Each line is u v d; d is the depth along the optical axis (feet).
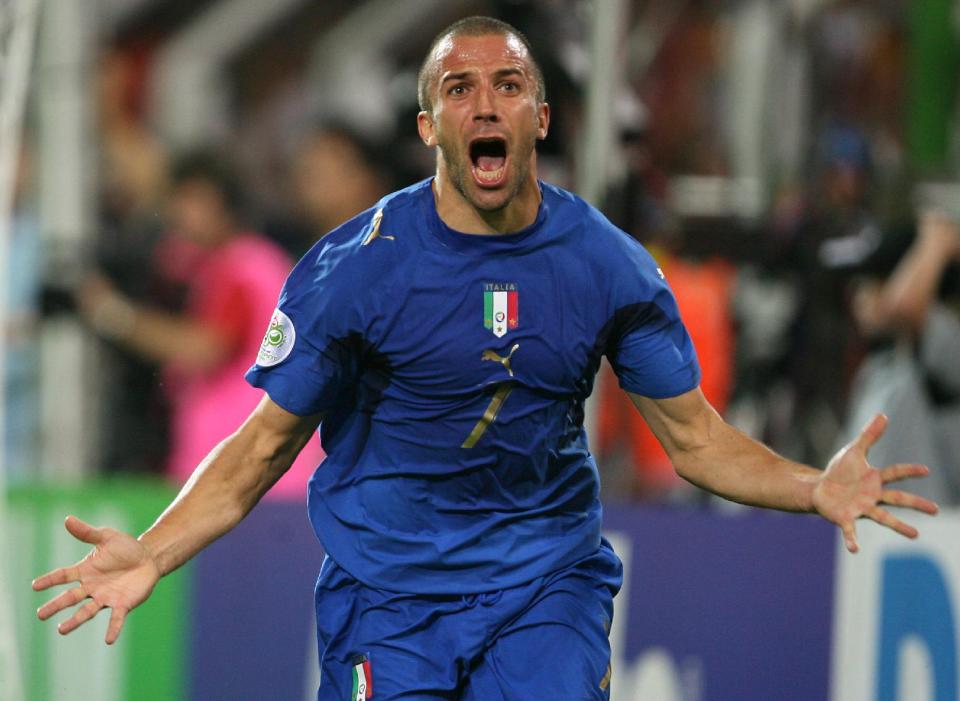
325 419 37.63
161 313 71.36
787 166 75.51
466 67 34.12
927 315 62.54
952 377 62.18
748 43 76.95
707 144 84.94
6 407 69.00
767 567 56.29
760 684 56.03
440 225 35.04
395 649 36.70
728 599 56.08
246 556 55.26
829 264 68.39
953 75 75.72
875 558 56.54
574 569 37.50
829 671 56.24
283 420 36.09
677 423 37.40
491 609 36.58
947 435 62.13
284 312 35.76
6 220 59.26
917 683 56.49
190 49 107.24
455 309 34.91
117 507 54.80
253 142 108.17
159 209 75.72
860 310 67.05
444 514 36.60
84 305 69.87
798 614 56.29
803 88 76.33
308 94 109.81
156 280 71.97
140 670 54.70
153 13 107.04
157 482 60.54
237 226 74.13
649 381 36.78
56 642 54.34
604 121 59.93
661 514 56.13
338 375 35.94
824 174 73.51
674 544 56.13
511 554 36.68
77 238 70.90
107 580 34.35
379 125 100.48
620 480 70.49
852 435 63.87
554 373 35.50
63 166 70.74
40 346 69.62
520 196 34.83
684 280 70.28
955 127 75.72
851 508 34.81
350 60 110.63
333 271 35.29
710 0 89.97
